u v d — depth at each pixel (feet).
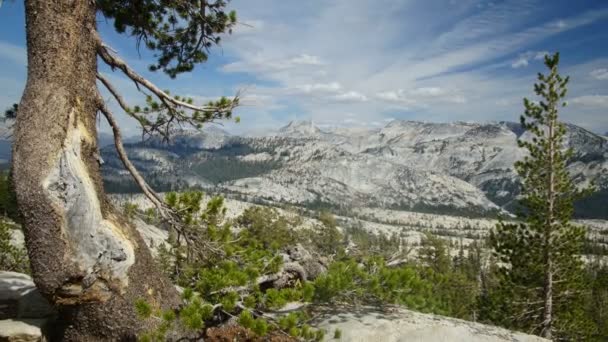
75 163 20.11
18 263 66.64
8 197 93.09
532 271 62.28
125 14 28.86
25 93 20.43
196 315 20.36
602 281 64.75
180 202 26.61
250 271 25.27
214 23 30.37
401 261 42.04
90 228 19.90
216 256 27.40
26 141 19.66
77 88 20.99
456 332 27.25
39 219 19.27
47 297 19.76
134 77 24.18
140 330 20.66
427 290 36.01
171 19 31.35
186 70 32.60
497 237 65.57
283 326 22.93
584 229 61.00
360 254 48.11
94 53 22.22
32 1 20.44
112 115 22.88
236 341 24.06
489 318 66.80
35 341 19.94
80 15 21.26
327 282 27.27
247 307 23.62
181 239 29.76
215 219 27.76
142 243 22.16
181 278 32.22
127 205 27.89
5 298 24.29
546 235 61.82
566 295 64.28
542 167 62.39
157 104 26.89
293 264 34.94
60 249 19.38
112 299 20.24
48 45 20.38
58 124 20.04
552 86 60.90
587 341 63.77
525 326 64.28
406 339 25.82
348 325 27.35
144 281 21.38
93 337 20.56
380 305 31.91
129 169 24.81
